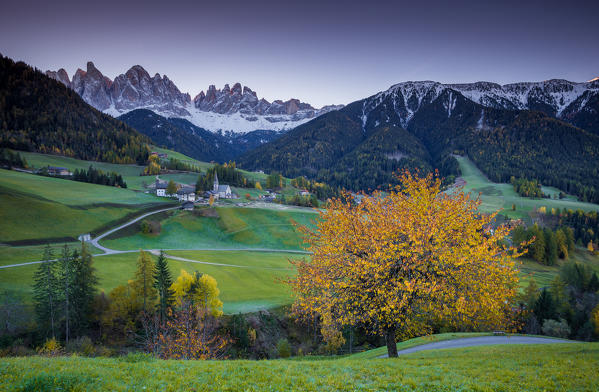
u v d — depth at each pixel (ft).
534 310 237.45
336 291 74.13
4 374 36.63
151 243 366.43
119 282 212.02
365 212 82.53
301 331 201.36
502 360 59.47
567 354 62.08
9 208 335.88
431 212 75.31
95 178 581.12
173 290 172.65
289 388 38.75
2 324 146.30
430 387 41.39
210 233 436.76
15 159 614.34
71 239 326.03
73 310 158.71
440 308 69.56
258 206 558.56
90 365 44.06
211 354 128.57
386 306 66.49
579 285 325.83
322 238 82.69
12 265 211.82
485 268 67.21
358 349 182.60
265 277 274.36
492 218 75.97
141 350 146.92
